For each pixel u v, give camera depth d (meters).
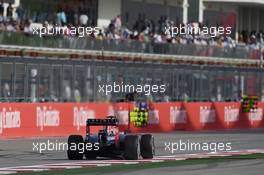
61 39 144.62
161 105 138.62
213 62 177.38
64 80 131.50
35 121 114.94
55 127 118.25
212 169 65.38
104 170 63.72
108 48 153.50
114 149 73.56
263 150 90.69
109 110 128.88
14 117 111.50
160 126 138.25
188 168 66.06
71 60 132.75
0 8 143.00
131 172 61.91
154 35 168.25
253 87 172.00
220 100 162.25
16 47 136.75
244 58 186.00
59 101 130.38
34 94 125.62
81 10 169.00
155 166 67.69
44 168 65.38
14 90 122.00
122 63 142.12
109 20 180.50
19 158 76.81
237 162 73.06
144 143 74.94
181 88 152.62
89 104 124.69
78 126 122.31
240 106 158.50
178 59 169.00
